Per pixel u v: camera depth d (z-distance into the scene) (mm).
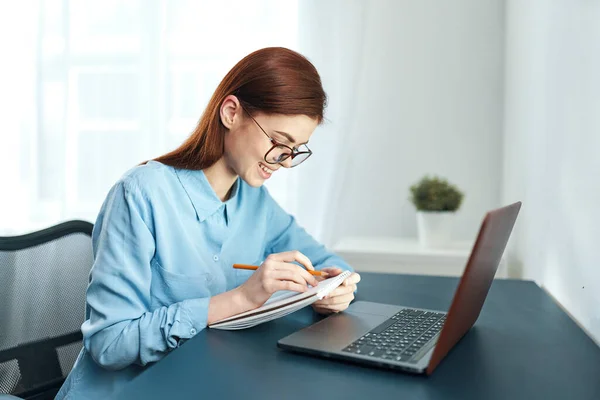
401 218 2629
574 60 1307
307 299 999
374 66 2615
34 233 1204
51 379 1172
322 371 840
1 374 1097
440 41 2566
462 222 2594
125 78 2697
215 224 1245
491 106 2551
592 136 1148
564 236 1376
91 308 1068
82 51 2721
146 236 1103
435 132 2590
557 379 826
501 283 1541
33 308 1164
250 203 1383
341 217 2518
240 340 987
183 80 2646
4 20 2703
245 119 1134
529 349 962
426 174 2605
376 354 876
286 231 1510
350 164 2590
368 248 2240
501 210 842
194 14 2621
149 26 2652
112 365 1034
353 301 1297
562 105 1416
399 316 1120
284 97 1092
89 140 2729
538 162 1697
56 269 1221
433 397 750
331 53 2484
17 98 2721
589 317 1164
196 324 1049
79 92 2729
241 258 1321
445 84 2574
